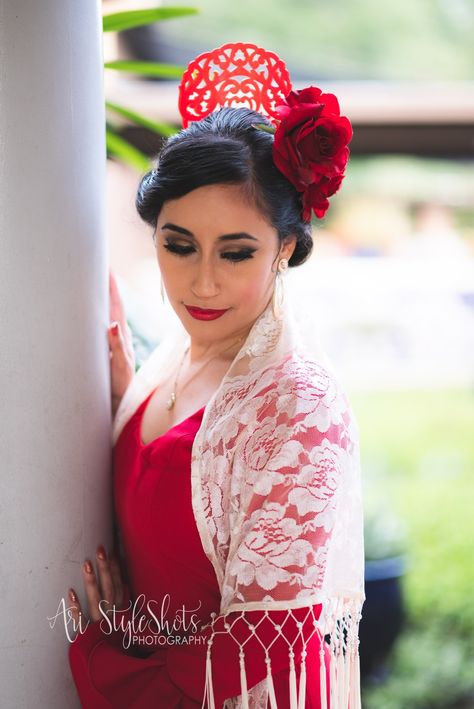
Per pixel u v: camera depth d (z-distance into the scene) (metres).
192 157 1.31
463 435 5.15
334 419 1.35
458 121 4.31
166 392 1.51
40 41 1.29
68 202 1.34
